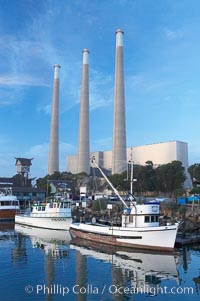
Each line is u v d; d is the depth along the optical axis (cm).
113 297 2591
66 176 18000
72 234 5894
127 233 4622
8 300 2505
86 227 5353
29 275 3189
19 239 5619
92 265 3609
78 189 15425
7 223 8538
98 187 15838
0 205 9006
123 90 19175
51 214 7156
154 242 4400
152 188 15588
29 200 13338
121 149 18738
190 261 3822
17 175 17425
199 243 5106
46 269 3422
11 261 3809
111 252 4362
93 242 5159
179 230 5703
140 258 3984
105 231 4941
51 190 14475
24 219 7988
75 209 9519
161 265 3612
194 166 15488
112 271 3344
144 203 4803
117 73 19238
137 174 15338
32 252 4378
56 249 4606
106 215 8262
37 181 19100
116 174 16175
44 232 6631
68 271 3344
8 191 12312
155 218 4653
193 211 7688
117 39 19500
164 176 15362
